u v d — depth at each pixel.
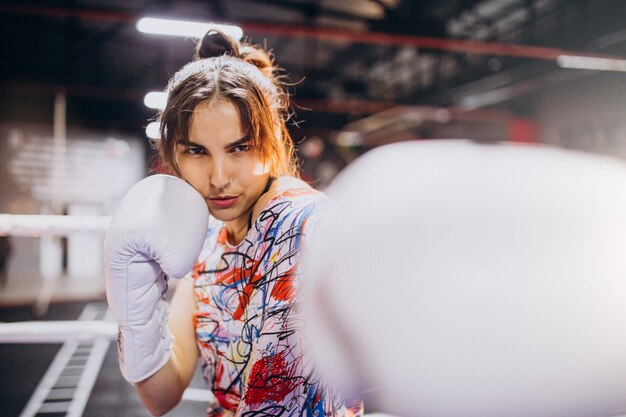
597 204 0.22
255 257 0.69
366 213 0.23
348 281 0.22
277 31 4.48
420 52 8.12
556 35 6.08
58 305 6.00
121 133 9.04
